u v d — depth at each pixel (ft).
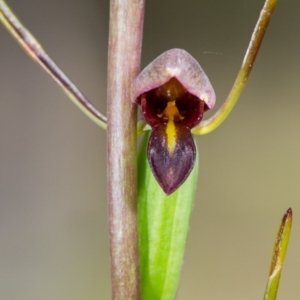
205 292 0.98
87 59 0.93
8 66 0.88
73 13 0.92
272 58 0.92
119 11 0.54
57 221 0.93
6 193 0.90
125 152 0.54
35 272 0.93
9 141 0.90
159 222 0.57
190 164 0.54
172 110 0.55
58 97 0.92
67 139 0.93
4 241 0.91
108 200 0.55
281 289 0.97
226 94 0.92
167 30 0.92
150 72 0.54
